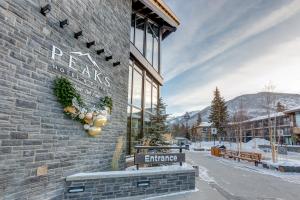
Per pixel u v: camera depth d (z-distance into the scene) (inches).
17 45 182.1
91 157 275.9
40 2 204.5
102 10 315.6
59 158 223.5
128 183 275.9
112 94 337.4
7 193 169.6
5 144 169.9
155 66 642.8
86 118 255.1
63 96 225.5
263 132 2054.6
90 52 282.5
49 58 214.5
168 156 335.3
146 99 574.9
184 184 322.3
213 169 577.0
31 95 193.8
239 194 317.1
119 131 356.2
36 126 197.8
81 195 239.0
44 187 203.6
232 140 2341.3
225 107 2432.3
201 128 2869.1
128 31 405.4
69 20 243.8
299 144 1572.3
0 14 169.5
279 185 386.6
